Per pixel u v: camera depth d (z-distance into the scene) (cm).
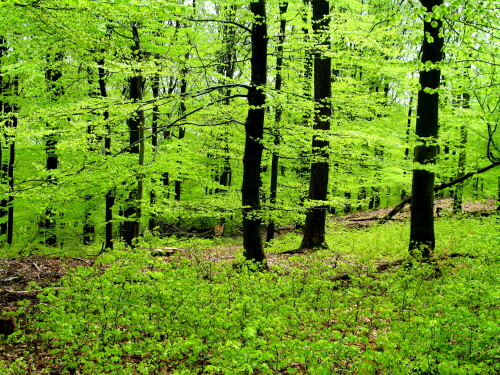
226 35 1130
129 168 854
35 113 670
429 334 415
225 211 1085
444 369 329
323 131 874
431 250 788
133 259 607
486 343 387
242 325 466
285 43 946
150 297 541
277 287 578
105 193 1053
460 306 489
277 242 1482
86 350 422
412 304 557
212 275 706
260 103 859
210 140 1316
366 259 834
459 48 591
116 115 757
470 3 447
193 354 438
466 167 1080
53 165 1302
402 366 359
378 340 411
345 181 1709
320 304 564
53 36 770
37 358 504
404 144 833
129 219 970
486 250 702
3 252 1111
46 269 905
